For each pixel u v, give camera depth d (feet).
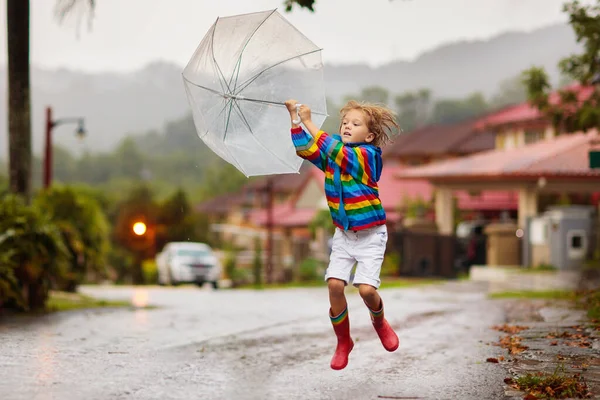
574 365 21.58
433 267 97.86
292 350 25.13
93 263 56.24
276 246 179.63
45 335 27.43
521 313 36.14
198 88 18.39
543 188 91.15
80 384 18.75
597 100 55.47
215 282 103.24
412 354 24.23
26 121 39.96
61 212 54.54
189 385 19.15
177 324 32.50
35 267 36.27
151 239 157.89
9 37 39.55
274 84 18.31
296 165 18.62
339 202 17.54
